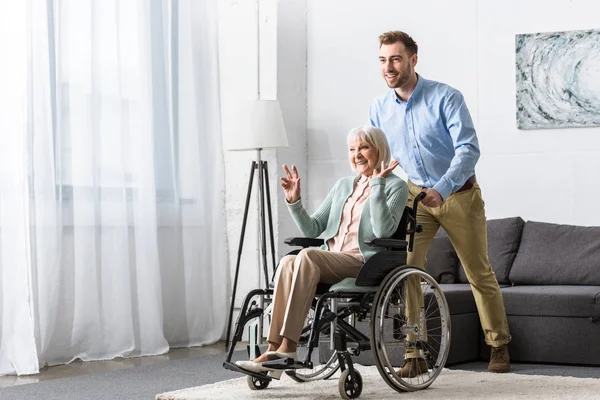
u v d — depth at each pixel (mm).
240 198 6570
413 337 4246
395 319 4129
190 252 6258
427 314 4812
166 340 5988
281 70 6559
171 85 6176
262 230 6238
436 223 4629
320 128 6805
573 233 5707
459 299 5070
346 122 6730
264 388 4117
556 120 6059
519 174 6164
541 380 4340
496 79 6246
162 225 6113
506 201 6195
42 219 5090
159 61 6102
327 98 6793
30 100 5023
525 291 5184
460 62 6355
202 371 4922
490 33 6266
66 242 5309
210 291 6398
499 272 5766
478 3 6305
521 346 5160
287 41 6633
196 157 6324
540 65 6102
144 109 5781
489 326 4730
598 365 5004
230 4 6633
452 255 5836
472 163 4395
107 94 5543
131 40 5750
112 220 5523
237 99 6602
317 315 3723
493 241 5867
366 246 4078
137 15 5781
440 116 4539
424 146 4598
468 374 4582
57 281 5176
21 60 4887
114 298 5516
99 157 5480
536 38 6113
